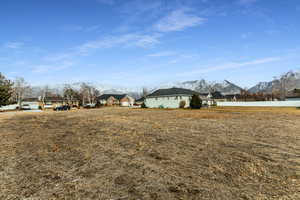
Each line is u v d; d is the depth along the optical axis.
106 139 10.18
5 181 5.09
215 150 7.67
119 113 30.17
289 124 14.92
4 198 4.19
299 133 11.12
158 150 7.80
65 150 8.16
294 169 5.61
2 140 10.59
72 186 4.72
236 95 89.31
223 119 18.97
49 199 4.11
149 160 6.60
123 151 7.79
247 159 6.53
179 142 9.12
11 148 8.72
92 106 73.62
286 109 35.84
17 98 75.50
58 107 53.75
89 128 14.40
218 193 4.27
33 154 7.66
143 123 16.42
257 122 16.33
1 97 45.41
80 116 26.39
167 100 49.88
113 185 4.75
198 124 15.36
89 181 5.00
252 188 4.48
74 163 6.45
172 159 6.65
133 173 5.49
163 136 10.60
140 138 10.20
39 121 21.17
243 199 3.99
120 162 6.45
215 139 9.68
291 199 3.96
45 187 4.69
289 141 9.13
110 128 13.98
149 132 11.92
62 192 4.42
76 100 93.00
